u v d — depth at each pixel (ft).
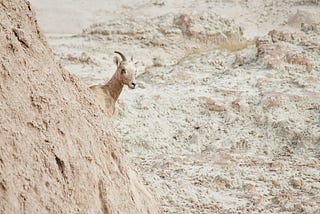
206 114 252.42
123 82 185.16
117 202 80.38
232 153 228.84
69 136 76.43
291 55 289.33
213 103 255.29
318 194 185.57
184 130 242.17
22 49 77.46
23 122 71.10
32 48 79.15
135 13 563.07
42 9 580.71
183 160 218.18
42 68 78.69
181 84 280.92
